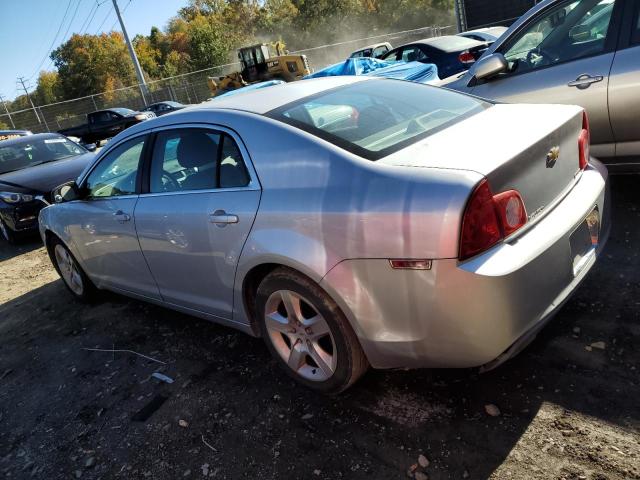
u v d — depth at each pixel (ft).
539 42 13.46
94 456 8.56
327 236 7.09
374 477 6.88
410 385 8.41
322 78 10.80
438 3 181.68
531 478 6.32
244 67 69.31
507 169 6.39
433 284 6.30
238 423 8.52
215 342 11.26
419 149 7.18
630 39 11.76
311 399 8.68
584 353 8.18
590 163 8.79
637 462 6.22
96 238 12.35
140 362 11.19
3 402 10.90
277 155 7.97
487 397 7.78
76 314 14.65
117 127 70.69
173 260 10.17
